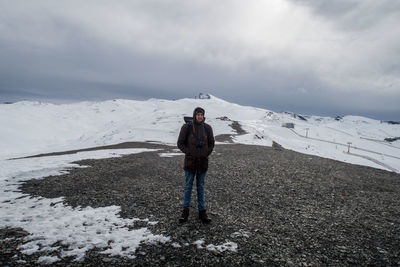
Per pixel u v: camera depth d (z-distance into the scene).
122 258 3.97
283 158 19.62
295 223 5.88
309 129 190.50
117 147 34.84
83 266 3.70
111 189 8.64
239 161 16.94
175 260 3.96
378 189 10.40
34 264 3.71
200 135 5.76
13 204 6.78
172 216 6.03
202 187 5.78
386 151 126.25
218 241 4.69
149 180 10.45
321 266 3.95
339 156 74.44
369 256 4.34
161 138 71.50
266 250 4.41
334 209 7.22
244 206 7.16
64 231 4.95
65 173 11.50
